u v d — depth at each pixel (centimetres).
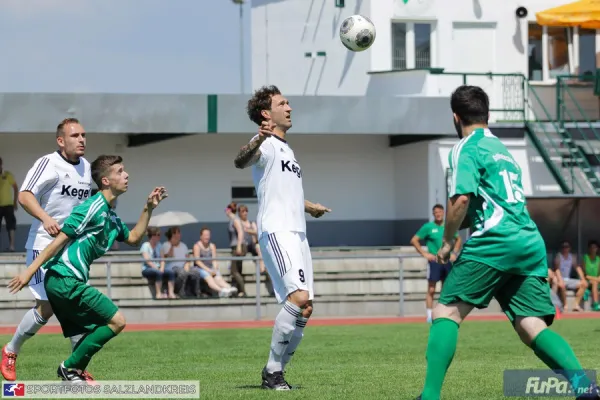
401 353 3022
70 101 6078
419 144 6756
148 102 6172
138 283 5141
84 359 1911
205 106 6228
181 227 6675
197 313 5025
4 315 5038
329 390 1922
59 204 2138
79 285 1883
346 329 4241
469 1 7081
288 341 1962
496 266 1577
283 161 1997
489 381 2073
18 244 6391
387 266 5606
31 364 2631
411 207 6856
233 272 5228
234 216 5412
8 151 6378
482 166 1593
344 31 3177
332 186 6944
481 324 4459
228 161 6756
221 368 2519
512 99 7050
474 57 7125
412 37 7075
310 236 6900
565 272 5609
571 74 7169
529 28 7238
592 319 4750
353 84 7225
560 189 6819
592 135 6919
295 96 6372
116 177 1933
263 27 7969
